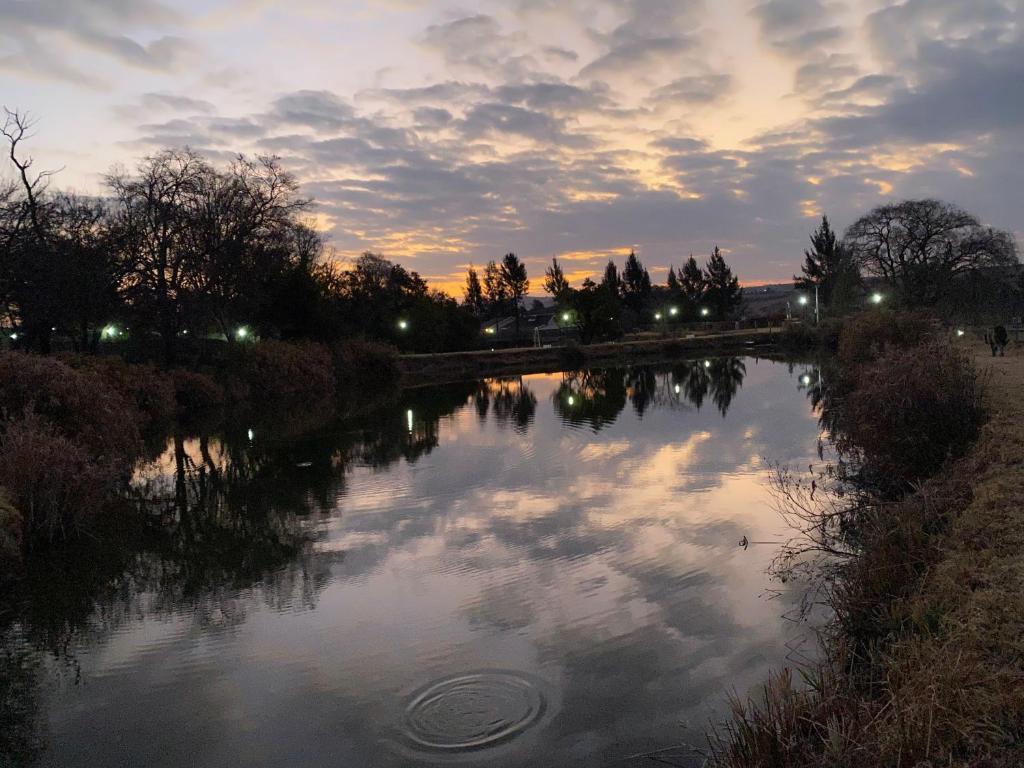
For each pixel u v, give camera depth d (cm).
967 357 1424
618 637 759
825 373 3578
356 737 604
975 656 490
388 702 657
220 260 3738
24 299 2992
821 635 693
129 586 1023
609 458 1762
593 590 902
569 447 1953
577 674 686
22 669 775
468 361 5922
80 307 3238
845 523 1048
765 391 3069
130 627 877
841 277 6344
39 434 1266
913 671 506
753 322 9681
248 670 744
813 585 849
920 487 921
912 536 786
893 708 457
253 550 1168
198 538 1255
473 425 2508
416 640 788
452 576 989
